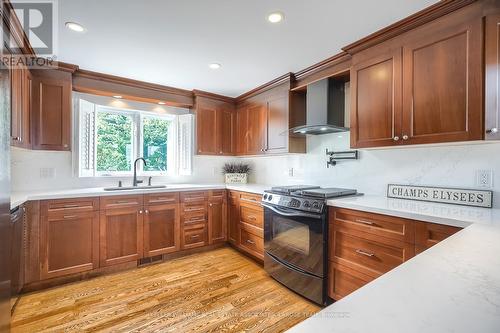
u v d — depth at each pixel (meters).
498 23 1.46
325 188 2.69
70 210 2.47
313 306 2.11
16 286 2.02
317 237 2.13
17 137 2.06
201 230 3.33
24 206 2.21
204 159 4.02
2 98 1.31
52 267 2.38
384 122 1.98
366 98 2.10
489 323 0.44
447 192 1.92
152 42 2.16
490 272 0.66
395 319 0.45
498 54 1.46
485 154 1.77
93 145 3.12
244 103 3.75
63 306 2.06
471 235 1.05
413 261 0.75
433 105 1.70
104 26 1.90
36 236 2.31
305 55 2.40
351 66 2.23
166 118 3.76
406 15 1.75
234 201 3.40
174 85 3.32
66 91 2.68
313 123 2.67
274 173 3.62
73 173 2.94
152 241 2.96
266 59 2.50
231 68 2.73
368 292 0.56
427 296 0.54
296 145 3.02
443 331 0.41
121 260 2.75
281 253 2.48
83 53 2.36
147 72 2.85
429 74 1.72
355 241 1.92
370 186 2.46
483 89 1.49
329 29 1.94
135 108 3.45
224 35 2.04
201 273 2.71
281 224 2.50
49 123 2.57
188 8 1.69
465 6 1.55
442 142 1.66
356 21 1.83
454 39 1.61
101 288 2.37
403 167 2.22
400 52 1.88
